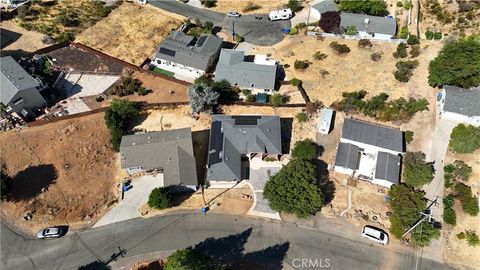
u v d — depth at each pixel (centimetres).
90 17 11919
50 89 9838
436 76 9150
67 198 7900
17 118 8988
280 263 7081
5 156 8350
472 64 8806
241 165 8269
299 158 7856
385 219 7531
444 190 7800
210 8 12425
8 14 11725
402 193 7481
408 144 8488
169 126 9062
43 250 7288
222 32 11525
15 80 9006
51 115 9244
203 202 7825
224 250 7250
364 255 7138
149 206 7694
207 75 10206
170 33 11419
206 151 8588
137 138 8312
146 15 12069
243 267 7044
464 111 8562
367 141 8219
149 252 7244
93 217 7688
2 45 10812
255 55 10756
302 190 7169
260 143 8150
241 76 9638
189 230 7494
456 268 6925
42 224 7575
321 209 7675
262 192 7919
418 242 7044
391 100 9312
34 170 8200
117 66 10512
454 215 7388
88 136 8794
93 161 8456
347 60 10381
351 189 7931
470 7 11281
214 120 8606
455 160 8169
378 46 10700
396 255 7112
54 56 10688
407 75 9756
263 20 11894
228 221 7588
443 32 10988
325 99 9494
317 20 11812
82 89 9944
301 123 9000
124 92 9744
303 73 10138
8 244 7350
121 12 12156
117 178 8244
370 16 11225
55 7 12138
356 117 9088
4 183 7719
